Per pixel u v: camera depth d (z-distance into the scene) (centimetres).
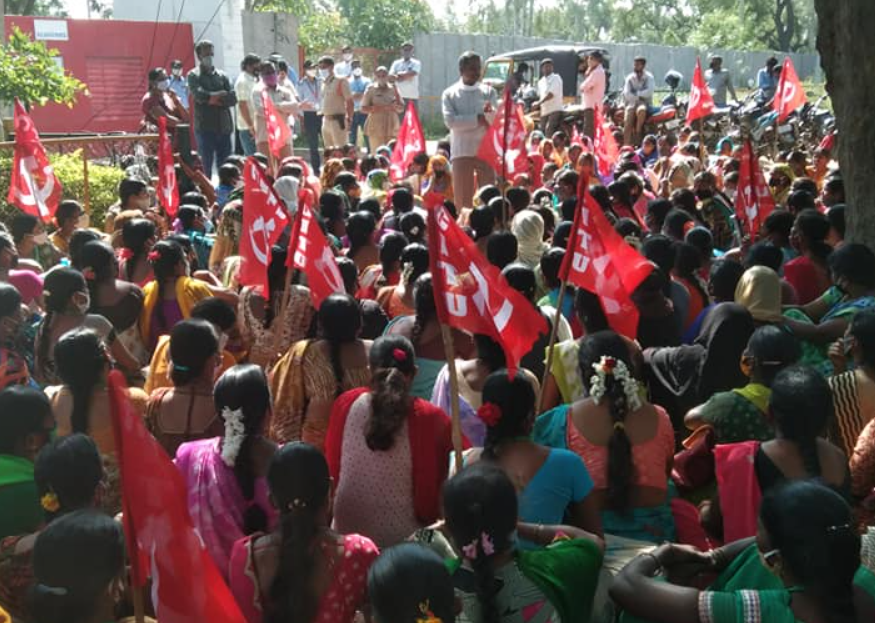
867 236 734
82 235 725
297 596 322
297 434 493
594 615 359
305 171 1106
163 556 287
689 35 6762
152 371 510
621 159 1466
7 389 392
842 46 732
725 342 503
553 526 348
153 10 2494
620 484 397
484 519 298
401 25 3616
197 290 612
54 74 1410
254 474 381
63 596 282
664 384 518
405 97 2230
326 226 852
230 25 2481
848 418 441
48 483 345
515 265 567
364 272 720
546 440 412
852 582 272
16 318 533
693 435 434
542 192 1059
